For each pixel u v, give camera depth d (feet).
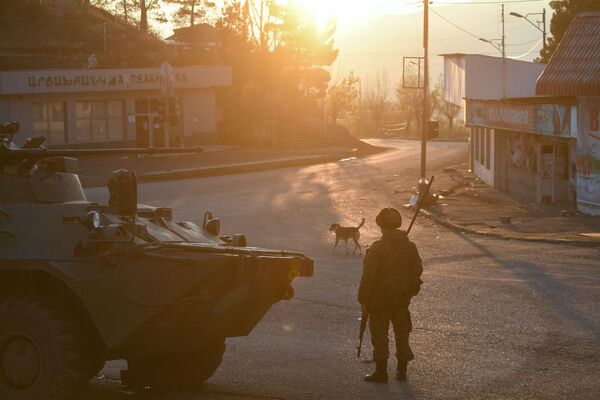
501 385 30.01
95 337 26.17
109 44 214.28
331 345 36.50
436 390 29.32
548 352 35.14
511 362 33.42
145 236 26.23
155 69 188.65
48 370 24.97
